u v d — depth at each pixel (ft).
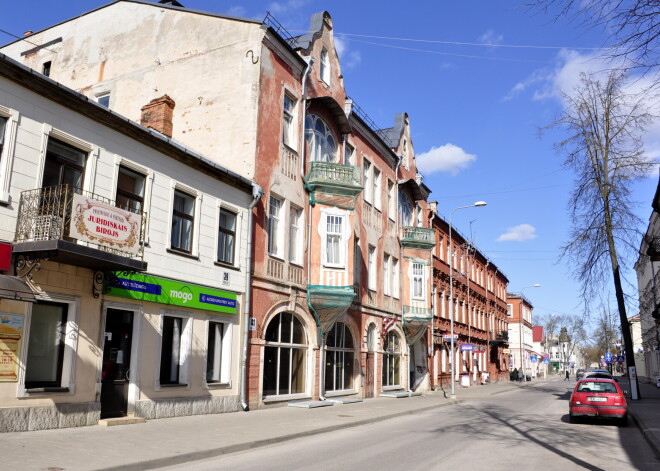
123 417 42.88
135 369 44.65
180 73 68.69
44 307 38.37
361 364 84.33
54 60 80.43
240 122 63.05
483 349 160.56
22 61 83.92
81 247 35.94
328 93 80.28
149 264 46.73
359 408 67.36
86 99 41.06
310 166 72.74
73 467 26.11
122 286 43.47
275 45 66.95
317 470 29.27
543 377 288.30
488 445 39.70
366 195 91.40
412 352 115.44
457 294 145.48
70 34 79.92
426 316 104.32
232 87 64.59
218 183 56.18
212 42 67.46
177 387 48.88
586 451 38.17
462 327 148.87
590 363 500.33
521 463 32.53
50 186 39.04
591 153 88.17
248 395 58.23
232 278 57.06
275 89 66.80
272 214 65.62
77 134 41.24
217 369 55.16
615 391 55.57
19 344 35.70
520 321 253.24
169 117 63.82
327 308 70.95
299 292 68.69
